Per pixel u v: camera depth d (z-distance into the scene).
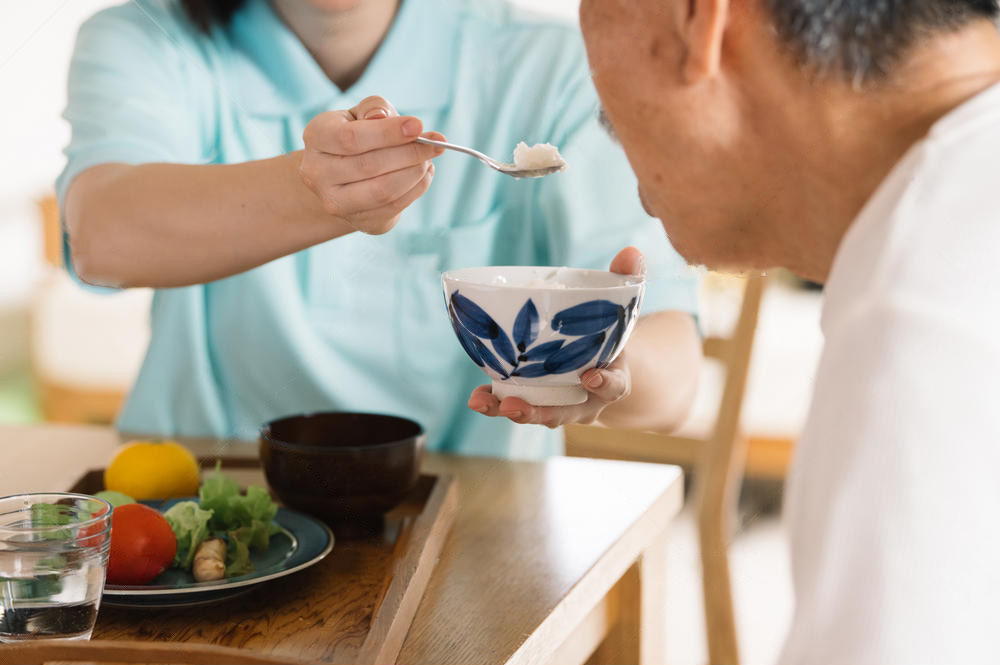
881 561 0.53
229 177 1.03
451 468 1.16
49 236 3.16
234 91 0.89
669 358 0.99
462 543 0.98
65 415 3.13
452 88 0.84
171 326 1.30
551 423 0.78
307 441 1.04
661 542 1.07
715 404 1.03
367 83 0.85
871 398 0.54
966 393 0.53
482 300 0.73
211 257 1.06
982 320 0.54
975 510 0.53
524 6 0.83
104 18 1.17
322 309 1.22
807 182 0.63
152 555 0.85
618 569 0.98
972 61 0.61
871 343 0.55
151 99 1.13
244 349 1.27
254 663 0.66
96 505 0.81
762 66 0.62
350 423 1.05
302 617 0.85
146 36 1.11
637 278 0.77
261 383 1.29
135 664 0.67
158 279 1.09
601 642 1.04
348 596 0.88
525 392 0.77
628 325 0.75
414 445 0.99
